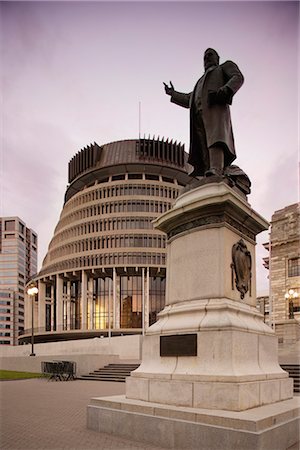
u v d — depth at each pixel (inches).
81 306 3575.3
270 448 248.2
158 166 3880.4
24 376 1155.3
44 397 630.5
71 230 3779.5
